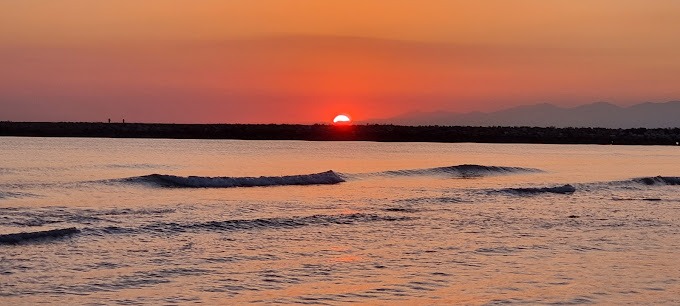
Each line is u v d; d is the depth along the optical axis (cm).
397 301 2059
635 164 9131
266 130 17662
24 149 9194
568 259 2642
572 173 7356
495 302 2053
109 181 4897
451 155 10906
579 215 3822
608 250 2831
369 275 2364
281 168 7294
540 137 17762
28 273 2245
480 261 2594
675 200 4734
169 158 8388
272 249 2745
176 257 2552
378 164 8325
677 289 2233
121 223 3167
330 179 5769
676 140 18450
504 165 8656
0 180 4931
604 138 18112
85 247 2644
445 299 2083
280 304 2011
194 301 2019
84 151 9200
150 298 2033
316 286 2212
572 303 2052
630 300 2095
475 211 3922
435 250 2786
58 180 5041
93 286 2139
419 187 5425
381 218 3584
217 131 16975
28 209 3503
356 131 17925
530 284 2261
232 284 2212
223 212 3656
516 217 3703
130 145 11769
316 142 15725
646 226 3478
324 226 3297
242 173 6550
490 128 19712
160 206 3819
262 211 3753
